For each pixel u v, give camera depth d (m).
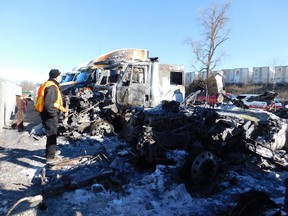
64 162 5.64
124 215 3.82
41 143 8.15
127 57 15.60
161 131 5.43
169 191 4.34
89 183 4.66
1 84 11.03
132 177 5.16
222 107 8.10
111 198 4.30
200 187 4.66
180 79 10.77
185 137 5.47
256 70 39.62
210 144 5.40
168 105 6.09
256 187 4.94
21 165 5.98
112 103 9.55
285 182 2.76
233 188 4.88
